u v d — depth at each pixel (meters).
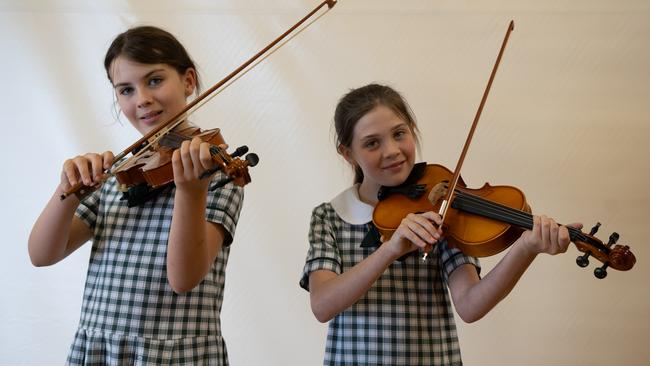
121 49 1.54
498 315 2.25
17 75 2.42
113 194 1.57
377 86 1.65
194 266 1.32
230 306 2.32
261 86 2.37
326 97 2.35
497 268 1.43
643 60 2.26
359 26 2.35
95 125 2.40
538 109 2.28
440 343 1.53
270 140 2.36
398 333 1.52
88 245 2.39
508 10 2.30
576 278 2.23
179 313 1.42
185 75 1.62
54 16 2.43
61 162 2.40
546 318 2.23
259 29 2.38
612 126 2.26
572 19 2.28
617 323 2.21
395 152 1.54
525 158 2.27
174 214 1.29
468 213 1.51
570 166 2.26
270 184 2.35
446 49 2.32
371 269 1.42
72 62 2.42
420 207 1.57
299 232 2.33
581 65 2.28
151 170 1.36
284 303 2.31
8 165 2.40
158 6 2.41
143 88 1.53
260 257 2.33
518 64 2.29
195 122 2.37
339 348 1.55
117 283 1.45
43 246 1.48
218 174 1.52
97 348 1.43
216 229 1.48
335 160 2.34
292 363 2.30
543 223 1.33
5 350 2.36
